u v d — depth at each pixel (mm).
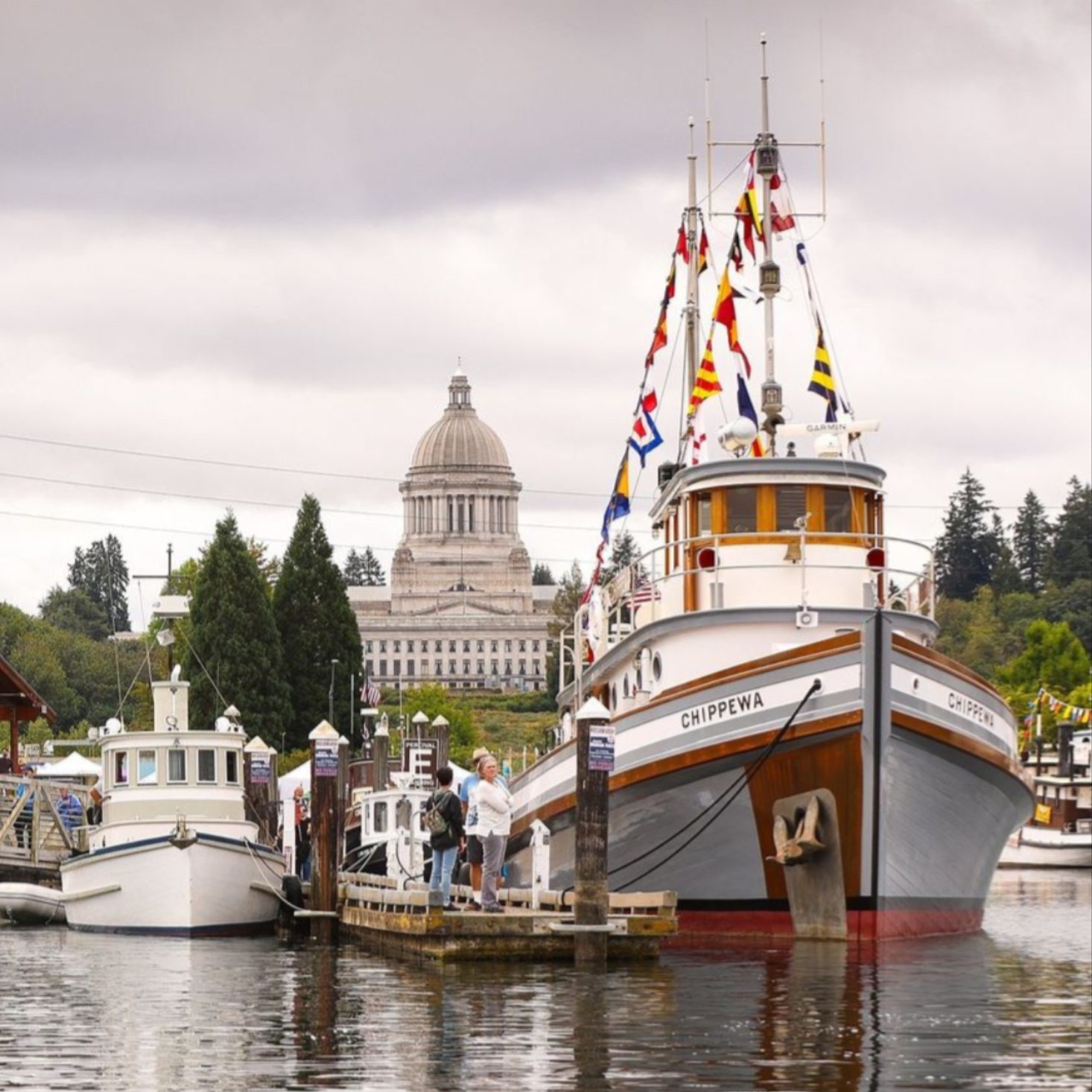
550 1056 30250
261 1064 29609
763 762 46969
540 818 53625
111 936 54594
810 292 56719
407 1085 27703
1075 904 75875
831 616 48875
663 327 63562
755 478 50250
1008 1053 30828
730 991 37906
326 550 158375
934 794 47531
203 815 57250
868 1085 27891
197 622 149375
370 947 49062
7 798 74062
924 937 49656
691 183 67562
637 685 53344
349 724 156000
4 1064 29750
